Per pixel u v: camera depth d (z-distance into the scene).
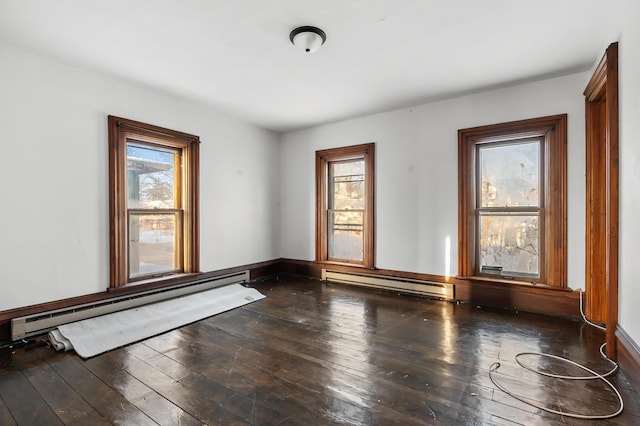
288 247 5.33
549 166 3.28
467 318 3.20
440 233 3.92
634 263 1.93
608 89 2.22
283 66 2.98
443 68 3.03
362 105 4.05
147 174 3.61
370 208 4.42
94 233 3.05
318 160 4.96
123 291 3.25
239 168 4.62
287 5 2.08
